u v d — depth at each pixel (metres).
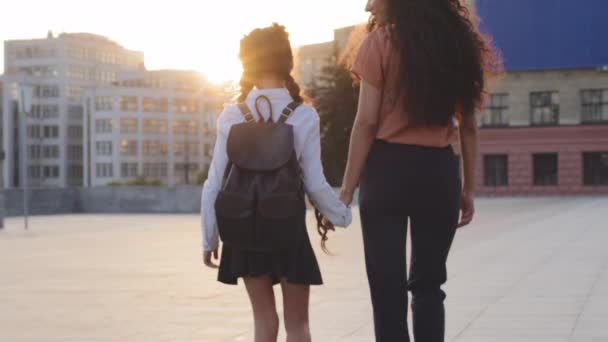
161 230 25.89
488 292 9.08
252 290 3.94
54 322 7.85
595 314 7.36
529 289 9.25
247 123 3.80
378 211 3.97
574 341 6.15
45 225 30.47
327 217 3.94
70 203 44.31
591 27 54.00
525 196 60.00
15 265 14.29
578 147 59.03
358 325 7.15
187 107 155.25
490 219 27.34
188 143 154.75
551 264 12.02
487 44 4.18
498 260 12.88
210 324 7.53
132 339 6.82
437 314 4.11
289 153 3.75
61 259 15.44
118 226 29.02
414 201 3.95
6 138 156.25
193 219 34.56
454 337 6.43
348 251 15.80
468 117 4.07
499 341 6.23
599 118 59.03
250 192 3.73
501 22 55.25
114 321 7.84
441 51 3.84
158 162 151.25
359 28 4.28
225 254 3.94
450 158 4.04
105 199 44.41
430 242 4.06
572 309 7.69
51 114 162.75
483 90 4.10
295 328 3.94
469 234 19.80
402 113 3.90
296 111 3.85
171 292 10.04
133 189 44.12
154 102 151.50
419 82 3.81
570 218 26.62
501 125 60.75
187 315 8.12
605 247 14.89
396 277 3.96
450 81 3.85
